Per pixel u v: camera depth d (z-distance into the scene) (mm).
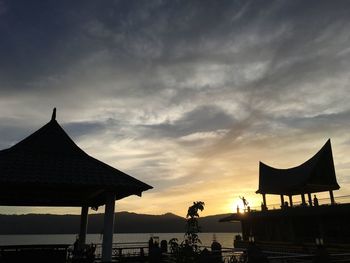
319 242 13812
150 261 15547
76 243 17891
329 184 35656
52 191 14281
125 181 11867
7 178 10133
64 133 13453
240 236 39344
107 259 10961
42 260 11844
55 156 12305
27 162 11414
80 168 11984
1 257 11367
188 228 10242
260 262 12836
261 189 40281
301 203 35344
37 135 12836
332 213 25766
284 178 39531
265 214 33469
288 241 31547
